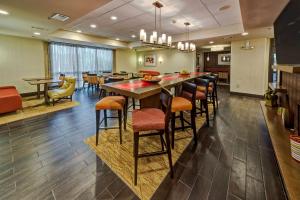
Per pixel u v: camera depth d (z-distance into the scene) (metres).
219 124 3.46
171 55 9.64
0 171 1.94
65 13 3.19
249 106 4.99
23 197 1.56
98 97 6.51
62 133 3.03
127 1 3.42
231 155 2.28
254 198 1.54
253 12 2.91
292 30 1.99
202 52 11.85
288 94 2.67
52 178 1.82
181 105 2.34
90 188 1.67
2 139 2.78
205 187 1.69
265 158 2.19
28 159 2.18
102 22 4.98
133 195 1.59
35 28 4.59
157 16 4.36
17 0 2.61
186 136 2.87
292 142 1.50
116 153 2.33
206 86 3.27
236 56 6.88
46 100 5.26
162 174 1.89
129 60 11.06
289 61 2.07
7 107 4.12
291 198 1.05
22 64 6.59
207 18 4.52
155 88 2.28
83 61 8.70
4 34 5.87
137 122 1.74
